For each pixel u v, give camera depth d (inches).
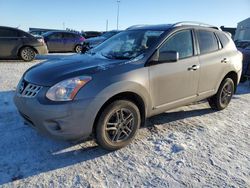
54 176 120.6
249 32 1154.0
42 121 125.6
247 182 121.0
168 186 116.3
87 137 144.0
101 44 191.6
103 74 132.6
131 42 169.8
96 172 125.0
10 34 455.5
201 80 183.0
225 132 175.2
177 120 192.2
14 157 133.2
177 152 145.0
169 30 165.6
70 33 705.6
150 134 165.9
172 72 159.6
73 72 132.3
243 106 238.7
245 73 333.4
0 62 454.9
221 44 204.2
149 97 150.3
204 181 120.5
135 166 130.8
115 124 139.6
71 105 123.0
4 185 112.7
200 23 192.7
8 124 170.1
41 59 520.7
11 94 238.5
